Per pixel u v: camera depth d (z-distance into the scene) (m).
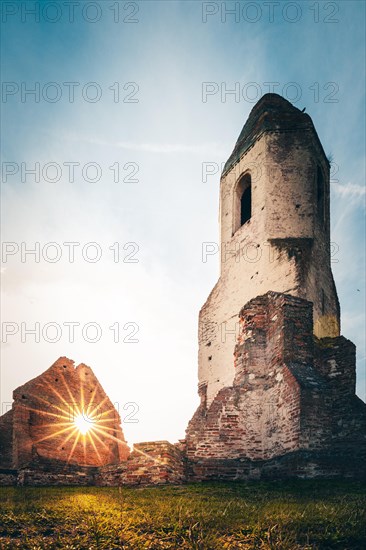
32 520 11.05
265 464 16.56
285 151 22.28
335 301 22.59
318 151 23.12
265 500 12.72
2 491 14.60
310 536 10.05
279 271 20.64
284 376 17.00
